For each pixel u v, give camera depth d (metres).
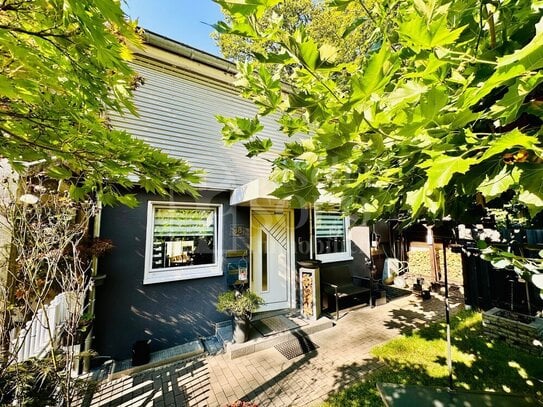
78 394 2.86
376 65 0.47
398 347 3.95
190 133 4.97
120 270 3.95
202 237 4.91
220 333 4.40
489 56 0.74
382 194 1.24
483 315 4.34
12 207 2.76
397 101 0.67
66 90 1.56
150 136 4.55
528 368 3.31
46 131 1.66
